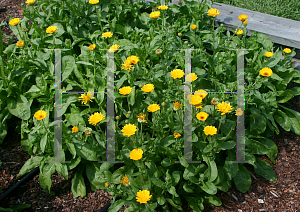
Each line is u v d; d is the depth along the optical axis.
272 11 4.49
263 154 2.95
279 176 2.74
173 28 3.27
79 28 3.60
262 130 2.81
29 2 3.23
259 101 2.83
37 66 3.02
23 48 3.15
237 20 3.79
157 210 2.37
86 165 2.62
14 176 2.66
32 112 2.90
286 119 3.06
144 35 3.47
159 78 2.87
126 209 2.22
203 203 2.48
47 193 2.56
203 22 3.69
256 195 2.58
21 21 3.56
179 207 2.26
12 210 2.32
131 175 2.29
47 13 3.75
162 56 3.07
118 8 3.64
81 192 2.53
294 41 3.40
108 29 3.67
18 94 2.89
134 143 2.27
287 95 3.14
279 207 2.48
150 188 2.24
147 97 2.73
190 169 2.36
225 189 2.44
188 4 3.75
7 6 5.07
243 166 2.71
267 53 2.95
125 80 2.90
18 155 2.84
